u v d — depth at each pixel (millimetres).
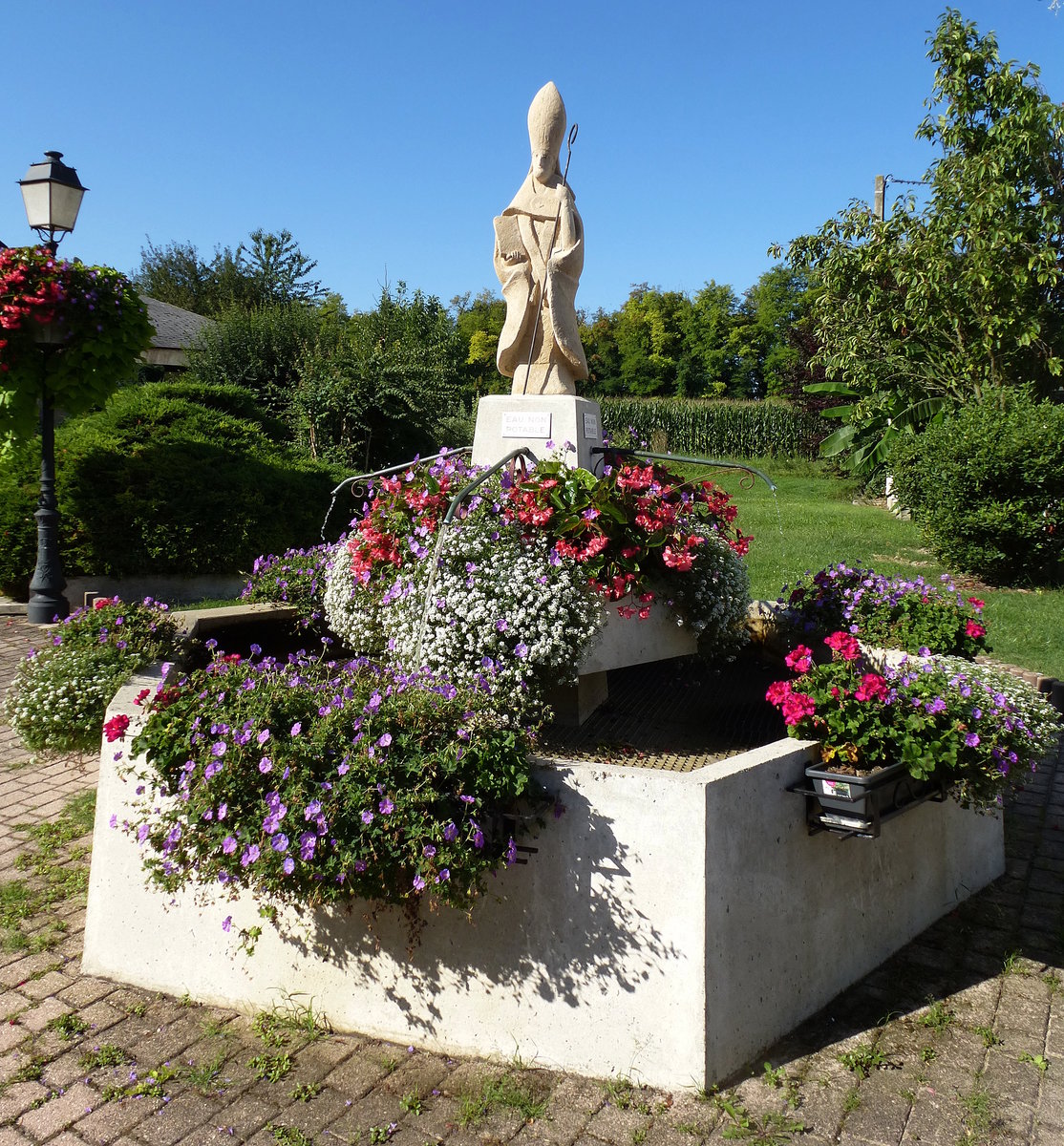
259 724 3150
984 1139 2895
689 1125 2932
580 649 4316
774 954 3383
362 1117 2988
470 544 4398
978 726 3797
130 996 3684
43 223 9367
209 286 43031
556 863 3205
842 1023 3547
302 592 6156
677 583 4703
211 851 3141
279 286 42562
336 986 3480
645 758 4523
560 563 4332
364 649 5055
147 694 3652
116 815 3775
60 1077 3188
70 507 10836
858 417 15734
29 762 6055
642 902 3117
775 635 5871
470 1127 2938
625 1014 3143
